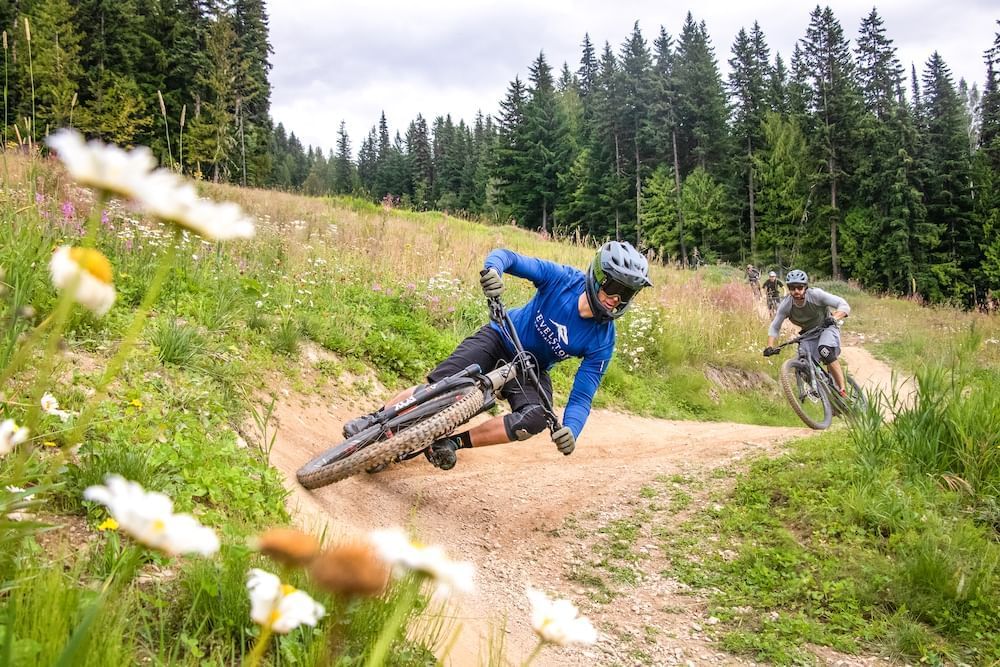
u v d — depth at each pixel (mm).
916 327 17703
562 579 3600
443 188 85562
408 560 630
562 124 60500
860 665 2918
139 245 5422
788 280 7734
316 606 771
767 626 3193
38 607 1402
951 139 41250
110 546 1955
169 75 33562
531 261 4289
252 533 2523
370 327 6613
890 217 38938
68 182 5762
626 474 5254
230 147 10500
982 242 40062
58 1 19766
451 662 2316
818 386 7422
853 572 3516
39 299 3549
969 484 4059
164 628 1820
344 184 99625
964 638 3018
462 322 8031
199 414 3535
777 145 42781
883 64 46781
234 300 5391
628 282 3979
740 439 6387
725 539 4039
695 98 49938
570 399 4352
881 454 4531
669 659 2949
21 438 1073
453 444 3891
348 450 3598
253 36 42281
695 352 11070
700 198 45844
